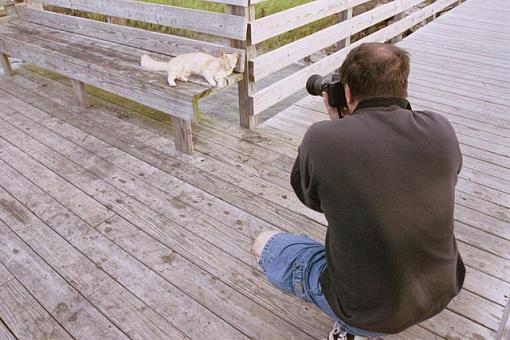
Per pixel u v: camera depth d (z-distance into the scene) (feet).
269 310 5.39
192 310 5.41
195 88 8.30
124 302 5.56
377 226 2.85
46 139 9.83
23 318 5.37
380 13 14.67
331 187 2.98
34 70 14.47
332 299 3.34
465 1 23.48
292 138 9.61
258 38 9.00
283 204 7.41
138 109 11.35
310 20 10.63
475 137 9.34
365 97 3.22
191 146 8.94
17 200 7.66
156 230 6.84
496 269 5.90
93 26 12.14
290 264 3.93
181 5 16.84
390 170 2.87
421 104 10.98
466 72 13.05
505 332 4.17
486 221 6.84
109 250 6.45
